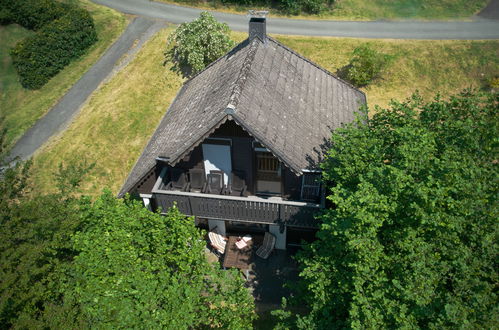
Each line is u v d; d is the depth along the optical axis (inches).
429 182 403.9
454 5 1375.5
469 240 421.4
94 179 959.0
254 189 700.0
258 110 597.0
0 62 1304.1
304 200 684.7
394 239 418.6
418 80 1114.7
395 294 400.8
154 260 490.0
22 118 1150.3
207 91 741.3
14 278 446.0
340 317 467.2
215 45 1093.8
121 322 428.8
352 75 1090.7
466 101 530.9
